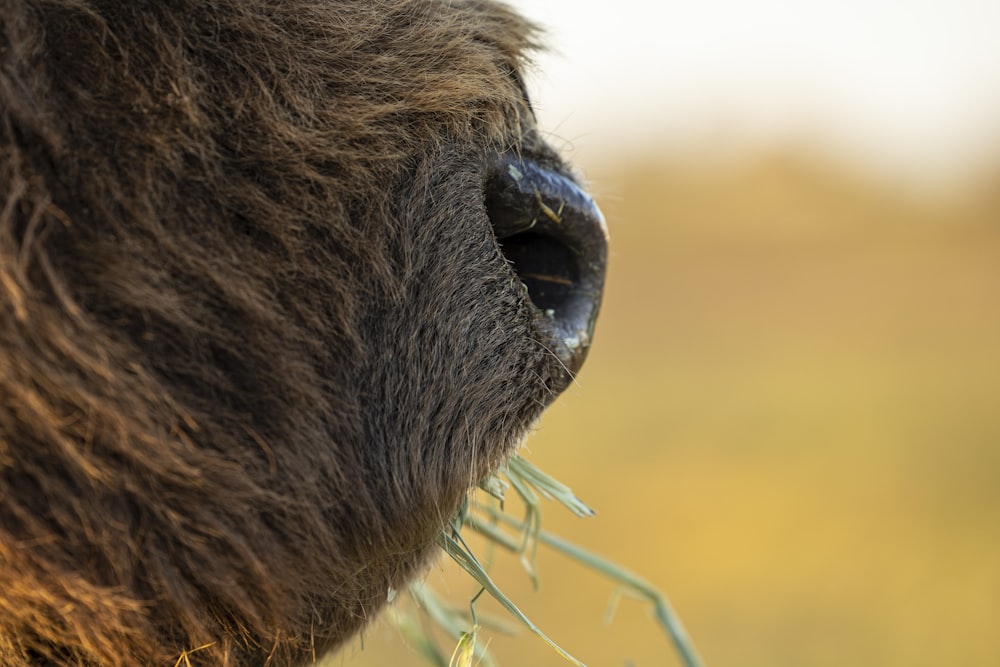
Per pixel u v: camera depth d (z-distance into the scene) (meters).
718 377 11.59
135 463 2.47
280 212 2.50
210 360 2.48
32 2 2.48
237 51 2.51
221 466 2.48
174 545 2.48
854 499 7.75
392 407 2.52
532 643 5.77
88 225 2.46
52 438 2.46
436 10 2.58
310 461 2.50
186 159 2.49
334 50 2.54
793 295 15.55
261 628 2.51
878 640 5.75
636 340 13.66
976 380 10.89
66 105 2.47
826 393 10.66
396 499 2.52
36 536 2.46
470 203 2.54
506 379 2.54
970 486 7.95
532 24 2.63
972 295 15.06
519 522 2.89
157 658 2.50
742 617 6.09
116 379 2.46
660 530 7.24
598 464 8.60
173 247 2.48
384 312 2.52
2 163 2.46
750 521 7.35
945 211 18.98
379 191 2.52
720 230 18.12
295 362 2.49
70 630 2.48
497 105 2.56
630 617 6.10
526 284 2.59
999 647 5.65
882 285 15.78
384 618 2.69
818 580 6.50
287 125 2.51
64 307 2.46
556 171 2.59
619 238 17.34
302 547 2.50
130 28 2.50
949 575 6.47
